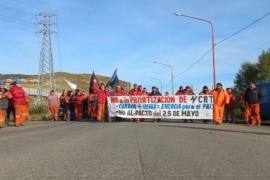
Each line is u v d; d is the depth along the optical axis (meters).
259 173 7.00
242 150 9.88
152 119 24.62
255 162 8.12
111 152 9.40
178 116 23.08
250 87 20.19
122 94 24.31
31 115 32.94
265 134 14.45
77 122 23.05
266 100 21.98
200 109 22.80
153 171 7.15
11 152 9.45
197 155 9.01
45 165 7.73
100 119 23.31
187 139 12.31
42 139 12.32
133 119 24.31
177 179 6.51
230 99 22.86
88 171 7.14
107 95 23.69
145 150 9.77
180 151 9.63
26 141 11.77
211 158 8.60
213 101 21.30
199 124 20.45
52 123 21.98
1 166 7.64
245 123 21.25
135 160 8.30
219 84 21.20
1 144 11.03
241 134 14.30
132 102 23.52
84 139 12.20
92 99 25.42
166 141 11.73
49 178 6.58
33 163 7.95
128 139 12.21
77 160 8.28
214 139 12.38
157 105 23.31
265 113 22.06
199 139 12.34
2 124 18.80
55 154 9.09
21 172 7.06
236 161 8.23
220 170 7.27
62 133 14.48
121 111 23.58
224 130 16.11
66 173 6.97
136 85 23.95
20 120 19.36
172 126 18.42
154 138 12.55
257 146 10.71
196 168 7.45
